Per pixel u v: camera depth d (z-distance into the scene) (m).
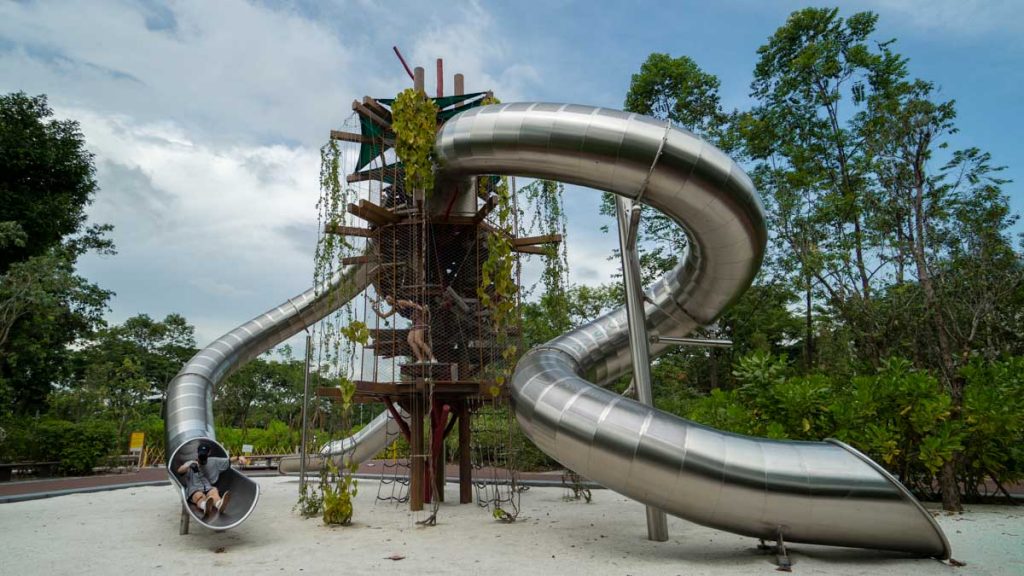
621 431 7.23
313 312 15.72
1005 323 18.52
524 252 14.02
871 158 18.84
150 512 12.30
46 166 28.48
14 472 23.36
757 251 9.06
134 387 37.78
